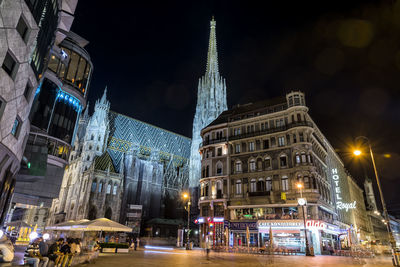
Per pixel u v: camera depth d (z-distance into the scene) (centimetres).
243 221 4806
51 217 9925
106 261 2189
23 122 2966
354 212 8094
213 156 5688
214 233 5034
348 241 5912
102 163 9400
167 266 1891
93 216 8312
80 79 5544
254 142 5341
